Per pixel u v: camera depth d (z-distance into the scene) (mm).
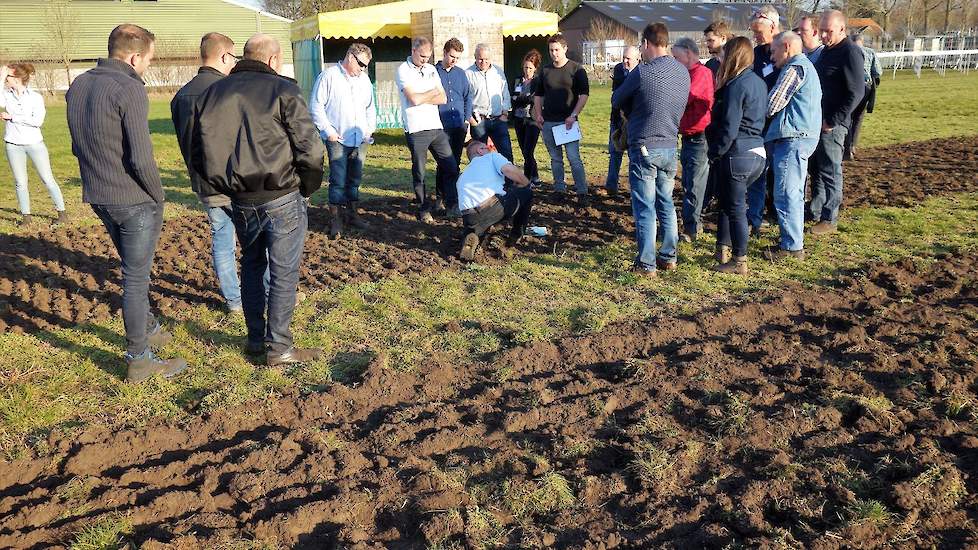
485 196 6688
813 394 4023
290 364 4555
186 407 4078
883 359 4348
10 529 3004
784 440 3594
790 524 2996
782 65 6199
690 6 52500
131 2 42500
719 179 6043
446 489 3240
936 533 2902
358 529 2994
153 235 4258
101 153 4016
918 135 14555
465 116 8758
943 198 8656
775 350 4605
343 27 16172
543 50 20641
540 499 3162
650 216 5988
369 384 4234
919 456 3363
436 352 4730
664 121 5762
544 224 8070
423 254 7094
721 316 5180
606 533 2955
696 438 3639
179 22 43750
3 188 11289
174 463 3451
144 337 4328
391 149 15188
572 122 8844
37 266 6926
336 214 7715
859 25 49906
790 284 5910
